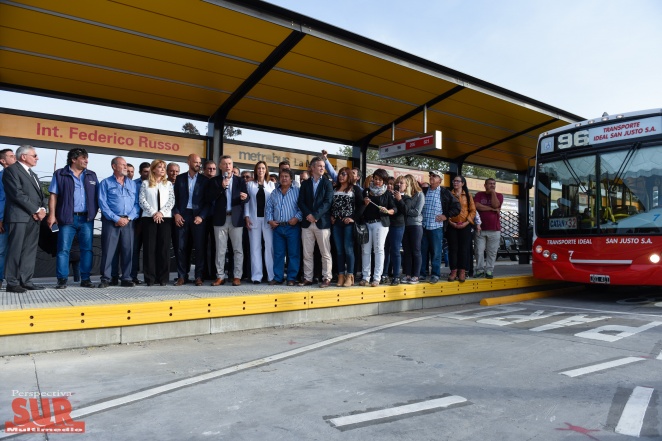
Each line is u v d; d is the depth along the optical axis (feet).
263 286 24.18
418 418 10.93
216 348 17.24
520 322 22.58
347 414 11.14
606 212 28.53
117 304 17.15
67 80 26.55
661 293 34.06
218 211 24.39
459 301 29.25
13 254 19.84
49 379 13.29
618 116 28.96
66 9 20.51
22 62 24.41
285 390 12.78
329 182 24.29
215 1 20.77
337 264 25.58
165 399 11.98
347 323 22.34
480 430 10.31
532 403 11.95
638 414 11.20
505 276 33.78
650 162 27.37
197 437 9.81
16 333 15.33
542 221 31.53
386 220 25.09
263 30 23.36
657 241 26.45
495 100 33.47
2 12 20.29
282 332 20.22
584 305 28.53
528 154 47.78
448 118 36.70
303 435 9.96
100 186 22.22
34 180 20.52
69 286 22.66
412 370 14.74
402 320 23.16
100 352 16.24
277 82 28.94
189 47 24.25
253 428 10.28
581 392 12.77
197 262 24.38
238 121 34.12
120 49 23.88
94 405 11.49
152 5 20.72
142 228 24.02
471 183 49.29
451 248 29.27
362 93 31.30
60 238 21.74
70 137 27.04
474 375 14.28
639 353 16.85
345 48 25.36
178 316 18.47
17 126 25.58
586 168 29.81
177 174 24.77
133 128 29.07
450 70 29.50
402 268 30.27
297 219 24.72
